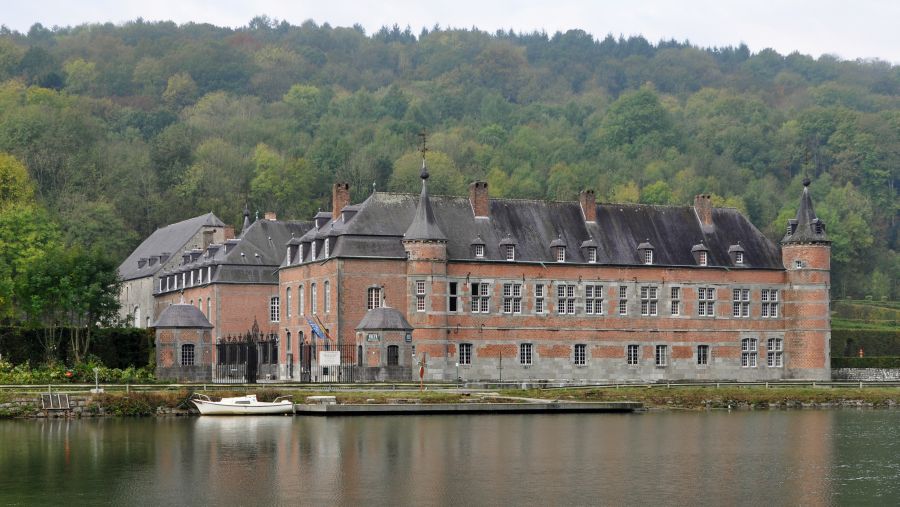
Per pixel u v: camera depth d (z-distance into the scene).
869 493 68.06
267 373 129.00
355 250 127.38
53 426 93.50
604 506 64.38
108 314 145.88
